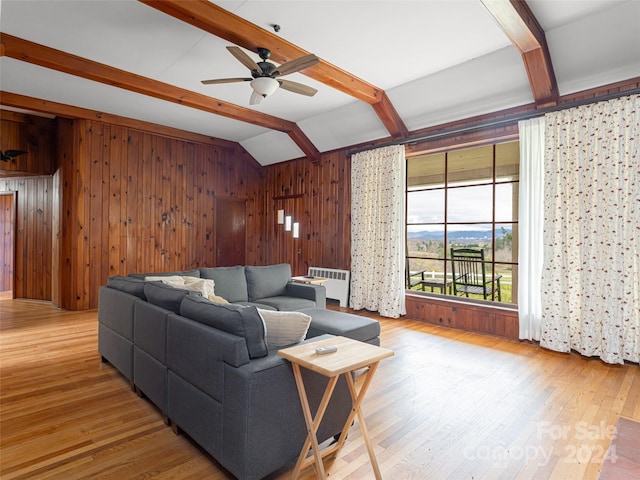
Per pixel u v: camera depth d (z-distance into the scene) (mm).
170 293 2445
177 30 3307
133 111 5574
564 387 2877
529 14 3061
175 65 4008
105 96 4953
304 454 1721
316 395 1902
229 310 1872
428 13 3033
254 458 1650
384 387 2865
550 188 3783
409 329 4645
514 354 3676
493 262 4707
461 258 5086
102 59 3857
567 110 3682
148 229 6289
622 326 3348
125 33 3355
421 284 5594
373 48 3611
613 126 3402
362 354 1723
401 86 4578
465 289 5035
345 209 6207
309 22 3141
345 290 5930
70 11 3012
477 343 4051
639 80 3404
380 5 2916
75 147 5527
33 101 4973
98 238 5719
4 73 4199
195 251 6930
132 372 2742
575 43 3391
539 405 2574
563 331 3678
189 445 2070
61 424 2273
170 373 2215
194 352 1971
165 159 6512
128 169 6043
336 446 1930
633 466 1251
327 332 3145
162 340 2303
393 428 2262
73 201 5547
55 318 5066
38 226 6395
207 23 2920
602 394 2752
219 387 1784
